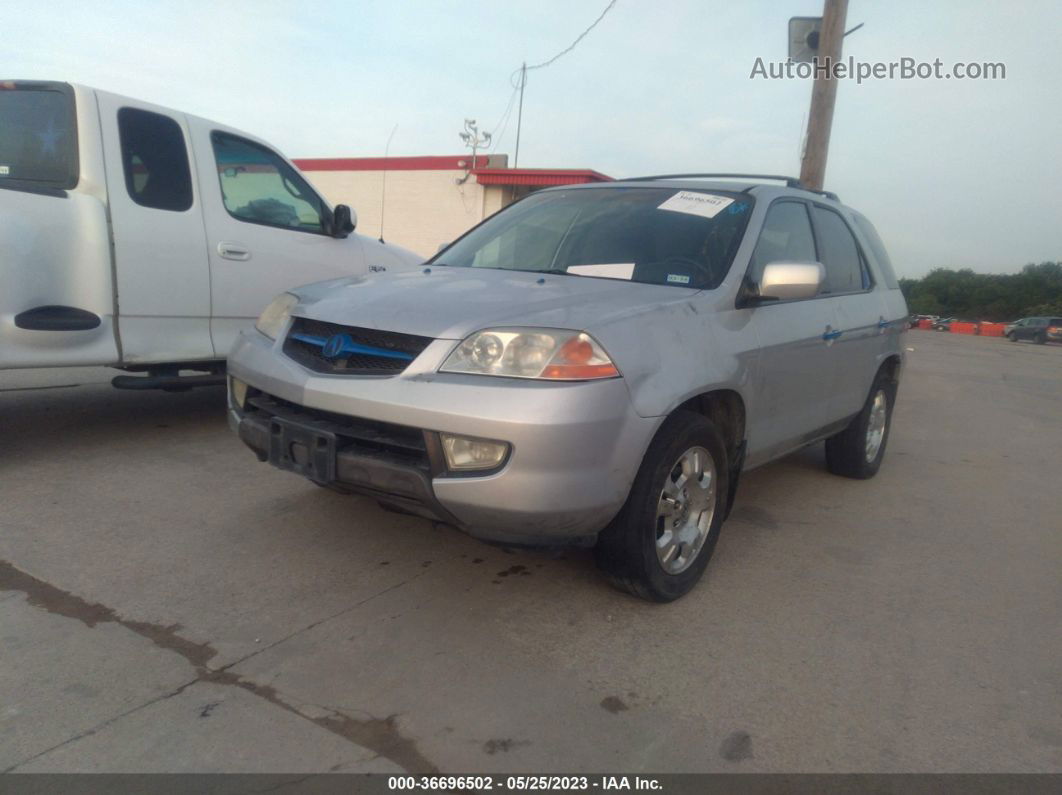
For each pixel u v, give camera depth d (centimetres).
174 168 509
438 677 278
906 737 261
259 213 567
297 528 398
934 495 554
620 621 325
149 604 316
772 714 269
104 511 406
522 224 438
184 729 243
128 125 487
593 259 389
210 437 548
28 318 429
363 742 242
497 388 278
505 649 298
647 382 299
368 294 337
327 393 303
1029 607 368
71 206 450
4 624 295
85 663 274
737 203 412
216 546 373
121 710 250
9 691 256
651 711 266
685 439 321
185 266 508
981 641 331
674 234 392
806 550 423
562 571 368
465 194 2519
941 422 895
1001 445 773
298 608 320
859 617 346
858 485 563
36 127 474
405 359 297
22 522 386
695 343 329
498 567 367
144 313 489
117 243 470
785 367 398
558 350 284
